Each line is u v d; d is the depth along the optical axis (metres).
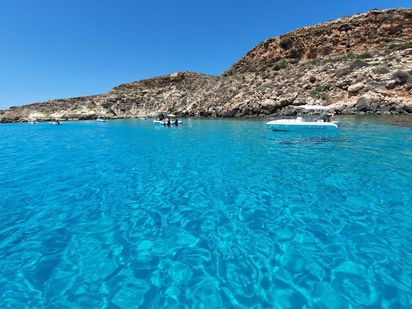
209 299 4.05
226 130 27.14
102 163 13.96
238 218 6.80
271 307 3.86
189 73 84.62
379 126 22.42
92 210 7.56
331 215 6.72
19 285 4.48
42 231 6.35
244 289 4.25
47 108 86.62
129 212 7.38
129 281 4.53
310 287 4.25
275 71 51.84
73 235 6.14
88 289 4.35
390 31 51.75
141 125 44.22
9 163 14.46
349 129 21.42
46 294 4.25
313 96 38.38
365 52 44.28
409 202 7.32
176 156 15.05
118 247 5.61
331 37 56.00
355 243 5.46
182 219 6.86
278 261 4.96
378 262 4.82
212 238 5.88
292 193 8.32
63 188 9.60
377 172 10.05
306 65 48.84
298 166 11.47
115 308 3.91
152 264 4.99
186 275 4.64
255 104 42.41
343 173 10.09
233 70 70.44
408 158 11.95
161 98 73.88
